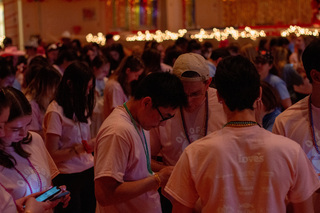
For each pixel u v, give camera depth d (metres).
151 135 2.85
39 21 20.19
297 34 11.09
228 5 18.06
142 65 4.89
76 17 20.30
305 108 2.35
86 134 3.50
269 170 1.85
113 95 4.87
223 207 1.87
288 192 1.92
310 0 16.86
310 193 1.90
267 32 11.95
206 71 2.65
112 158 2.24
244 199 1.87
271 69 5.22
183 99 2.27
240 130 1.90
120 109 2.39
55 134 3.30
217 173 1.87
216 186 1.87
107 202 2.27
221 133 1.92
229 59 1.94
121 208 2.43
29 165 2.45
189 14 18.23
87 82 3.35
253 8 17.81
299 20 17.12
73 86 3.32
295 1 17.16
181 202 1.94
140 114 2.32
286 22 17.39
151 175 2.49
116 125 2.29
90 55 8.62
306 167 1.89
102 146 2.27
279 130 2.39
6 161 2.36
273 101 3.36
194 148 1.93
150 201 2.48
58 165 3.50
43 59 5.62
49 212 2.52
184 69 2.62
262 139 1.88
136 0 19.36
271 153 1.86
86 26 20.23
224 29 12.45
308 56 2.24
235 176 1.87
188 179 1.92
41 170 2.51
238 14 18.02
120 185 2.25
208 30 12.78
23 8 20.06
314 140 2.32
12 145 2.42
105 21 20.05
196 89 2.64
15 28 20.00
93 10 20.08
